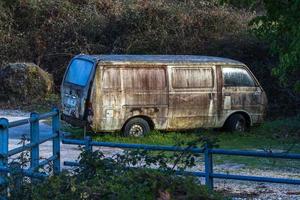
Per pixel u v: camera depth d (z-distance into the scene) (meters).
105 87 22.78
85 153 8.60
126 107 23.09
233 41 35.12
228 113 25.16
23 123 10.54
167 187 7.54
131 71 23.27
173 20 37.62
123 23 38.62
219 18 37.28
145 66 23.50
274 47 12.38
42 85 34.69
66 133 23.80
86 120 22.66
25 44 39.78
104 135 23.11
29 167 10.98
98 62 22.72
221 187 15.23
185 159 9.58
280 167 18.53
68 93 23.81
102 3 41.62
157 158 8.61
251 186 15.47
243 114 25.58
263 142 23.61
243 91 25.48
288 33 11.73
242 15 38.00
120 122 23.03
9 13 40.72
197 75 24.52
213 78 24.83
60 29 39.91
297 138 24.62
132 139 22.86
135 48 37.22
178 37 36.88
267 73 33.09
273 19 11.72
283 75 13.73
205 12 37.75
